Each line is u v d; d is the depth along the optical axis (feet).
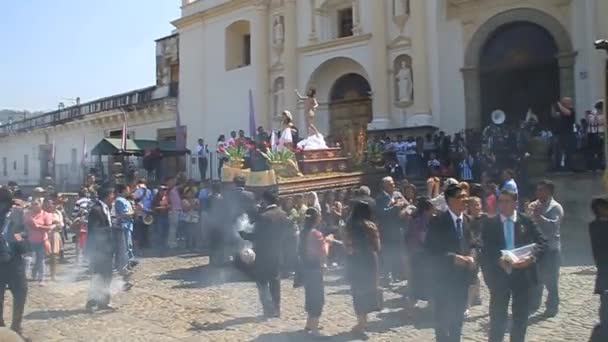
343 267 37.06
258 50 88.22
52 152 133.39
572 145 50.16
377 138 69.67
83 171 101.45
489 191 32.55
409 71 71.77
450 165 57.31
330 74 82.69
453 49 70.59
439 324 19.07
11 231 23.86
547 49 64.75
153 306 29.32
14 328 23.67
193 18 100.12
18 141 153.89
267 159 46.26
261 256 26.53
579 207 45.75
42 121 143.54
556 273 24.86
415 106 70.28
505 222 19.26
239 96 92.17
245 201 38.73
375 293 23.13
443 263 18.89
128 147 86.89
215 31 97.19
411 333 23.57
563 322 24.17
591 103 57.57
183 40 103.19
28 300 31.63
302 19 84.17
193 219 50.21
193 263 42.60
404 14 72.28
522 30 66.54
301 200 39.70
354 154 55.98
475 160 55.62
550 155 50.93
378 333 23.65
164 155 88.69
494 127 58.75
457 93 70.03
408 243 26.20
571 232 45.62
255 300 30.27
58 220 38.86
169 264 42.45
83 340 23.68
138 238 49.62
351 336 23.20
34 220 36.70
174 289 33.45
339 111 82.07
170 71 110.93
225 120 94.53
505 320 19.15
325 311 27.43
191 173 91.30
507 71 67.36
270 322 25.80
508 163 53.78
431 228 19.42
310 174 48.98
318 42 81.51
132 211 36.29
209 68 98.02
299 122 82.99
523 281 18.78
